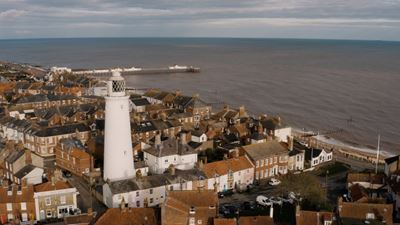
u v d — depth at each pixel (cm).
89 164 10975
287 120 19538
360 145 15925
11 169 10231
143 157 11638
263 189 10462
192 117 16712
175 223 7144
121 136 9112
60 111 16025
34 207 8512
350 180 10194
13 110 16825
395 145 15950
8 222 8425
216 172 10144
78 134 13212
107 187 8925
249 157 11019
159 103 19162
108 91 8962
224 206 9156
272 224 7062
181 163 10962
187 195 7681
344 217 7412
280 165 11606
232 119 16050
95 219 7350
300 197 9181
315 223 7175
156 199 9212
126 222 7231
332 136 17062
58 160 12075
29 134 13388
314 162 12375
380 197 9238
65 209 8781
